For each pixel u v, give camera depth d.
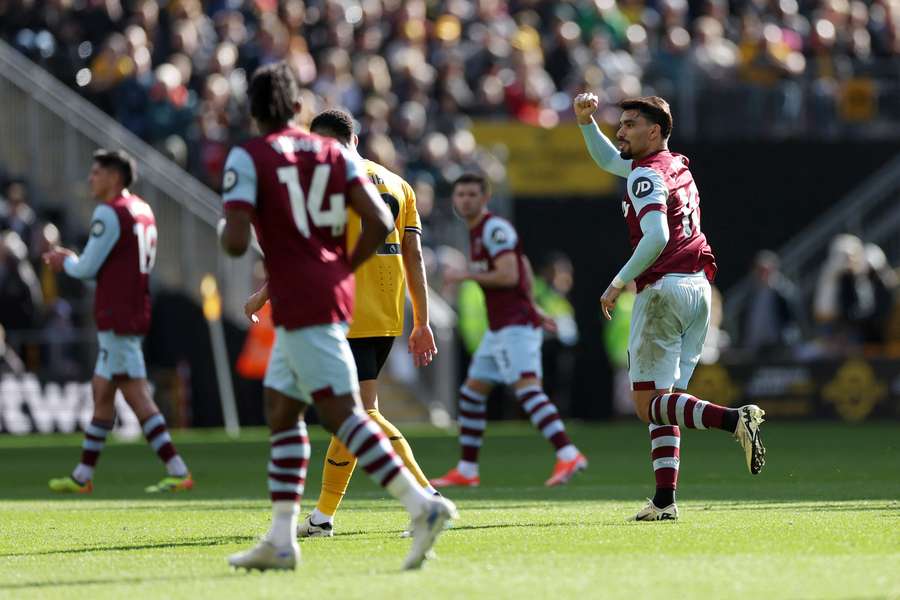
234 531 28.59
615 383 81.62
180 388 76.06
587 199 92.94
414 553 21.05
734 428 27.39
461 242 82.19
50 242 74.38
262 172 21.20
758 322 83.19
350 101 89.69
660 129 29.00
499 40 97.31
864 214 94.38
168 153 82.31
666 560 22.03
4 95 79.12
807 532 26.14
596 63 96.44
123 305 40.41
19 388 72.56
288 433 22.02
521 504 34.66
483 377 43.81
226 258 78.31
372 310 28.08
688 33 104.50
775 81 97.31
